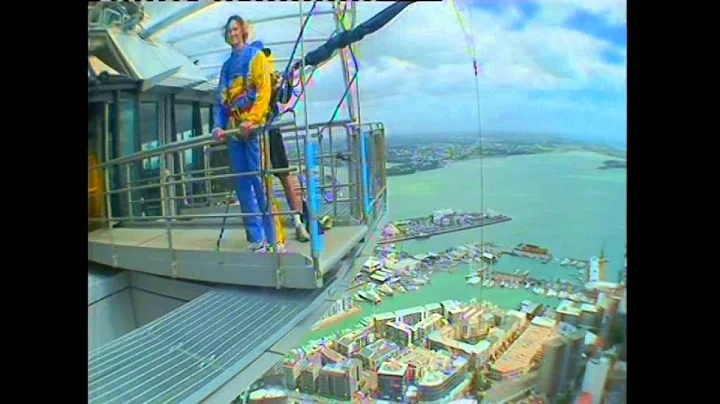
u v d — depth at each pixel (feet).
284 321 11.67
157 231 15.79
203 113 16.52
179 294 13.79
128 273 14.37
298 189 13.05
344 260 13.35
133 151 15.76
